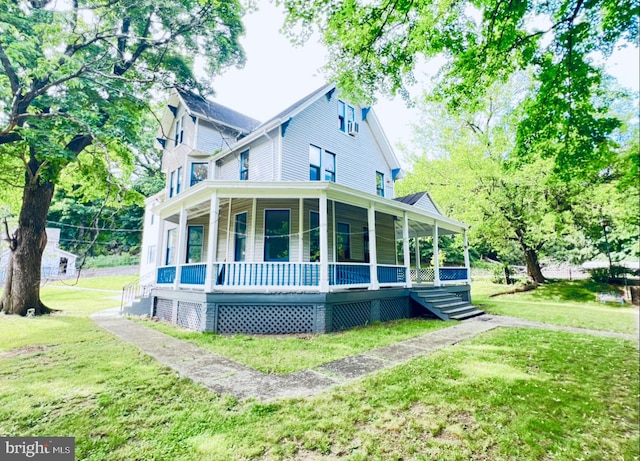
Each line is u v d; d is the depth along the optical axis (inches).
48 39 356.2
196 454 105.2
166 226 636.1
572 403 145.9
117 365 200.1
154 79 432.5
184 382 169.2
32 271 453.4
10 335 299.1
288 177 420.5
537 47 234.4
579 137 221.1
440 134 1007.6
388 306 390.3
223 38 507.8
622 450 109.8
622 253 612.4
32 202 464.1
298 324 308.8
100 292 809.5
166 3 425.7
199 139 521.3
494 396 151.3
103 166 491.8
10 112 359.6
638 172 190.2
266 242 408.8
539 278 771.4
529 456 106.1
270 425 123.0
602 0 196.1
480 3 229.8
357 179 536.7
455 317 391.5
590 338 287.9
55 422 126.0
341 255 466.9
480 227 721.6
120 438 114.5
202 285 335.3
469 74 257.3
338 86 281.3
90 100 422.9
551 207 665.6
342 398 147.6
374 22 235.5
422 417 130.2
